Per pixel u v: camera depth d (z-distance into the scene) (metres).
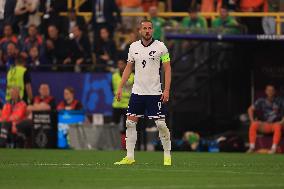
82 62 79.81
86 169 41.59
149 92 45.78
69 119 74.81
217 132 77.31
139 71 45.84
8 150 68.38
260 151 71.62
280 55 76.12
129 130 46.88
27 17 82.50
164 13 80.50
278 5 80.25
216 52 77.56
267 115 72.19
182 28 73.44
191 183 33.56
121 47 81.62
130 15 82.50
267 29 76.69
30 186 32.00
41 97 76.69
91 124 73.38
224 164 48.75
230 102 77.38
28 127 75.06
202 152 69.81
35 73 78.44
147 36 45.50
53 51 80.25
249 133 72.06
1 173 38.44
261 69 76.44
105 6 80.56
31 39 80.62
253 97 76.44
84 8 83.75
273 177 37.31
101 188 31.09
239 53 77.19
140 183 33.44
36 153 62.53
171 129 75.50
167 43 74.19
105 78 76.88
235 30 74.81
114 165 45.66
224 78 77.56
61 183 33.38
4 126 75.56
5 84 78.00
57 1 82.06
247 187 31.88
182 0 82.56
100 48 79.69
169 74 45.72
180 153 66.75
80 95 77.69
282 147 71.56
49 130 74.44
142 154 63.28
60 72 78.12
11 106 76.44
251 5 79.50
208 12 80.75
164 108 46.22
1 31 82.75
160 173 39.12
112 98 76.50
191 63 78.06
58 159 53.38
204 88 77.81
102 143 73.25
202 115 77.75
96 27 80.38
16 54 80.06
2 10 82.81
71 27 81.19
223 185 32.66
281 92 75.06
